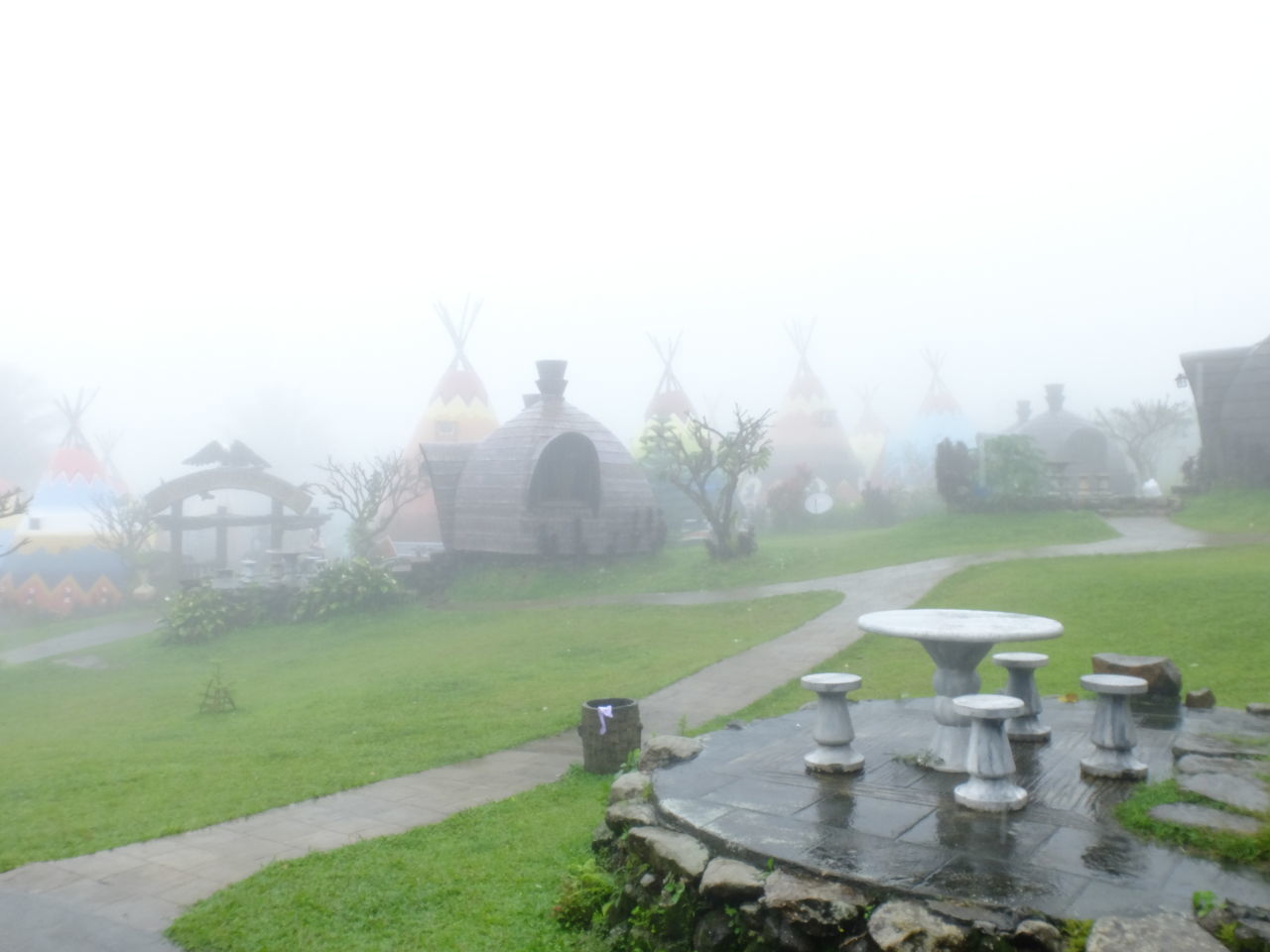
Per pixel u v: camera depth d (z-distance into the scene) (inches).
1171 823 261.1
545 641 864.9
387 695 673.0
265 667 903.7
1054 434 2054.6
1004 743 291.0
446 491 1311.5
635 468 1344.7
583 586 1171.9
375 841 350.3
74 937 279.7
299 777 453.4
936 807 288.2
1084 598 751.1
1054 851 248.5
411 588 1229.1
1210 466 1369.3
